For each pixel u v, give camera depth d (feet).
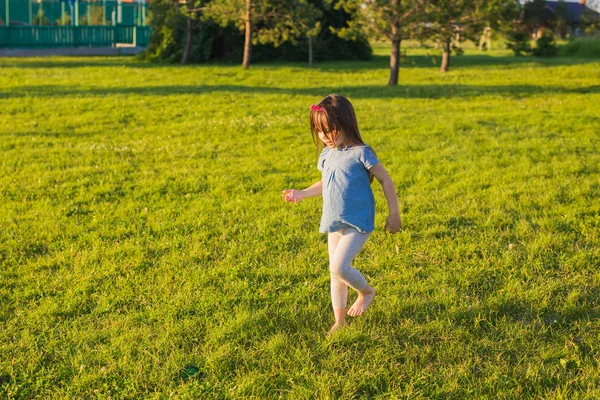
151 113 44.70
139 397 11.02
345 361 11.80
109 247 18.39
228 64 99.66
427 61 110.73
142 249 18.08
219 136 36.55
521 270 15.96
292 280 15.85
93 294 15.03
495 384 11.06
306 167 28.73
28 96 51.62
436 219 20.43
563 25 195.00
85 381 11.39
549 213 20.80
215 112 45.55
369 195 12.34
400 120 40.75
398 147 31.94
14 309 14.44
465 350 12.20
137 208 22.45
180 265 16.81
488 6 64.03
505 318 13.47
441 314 13.66
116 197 24.03
